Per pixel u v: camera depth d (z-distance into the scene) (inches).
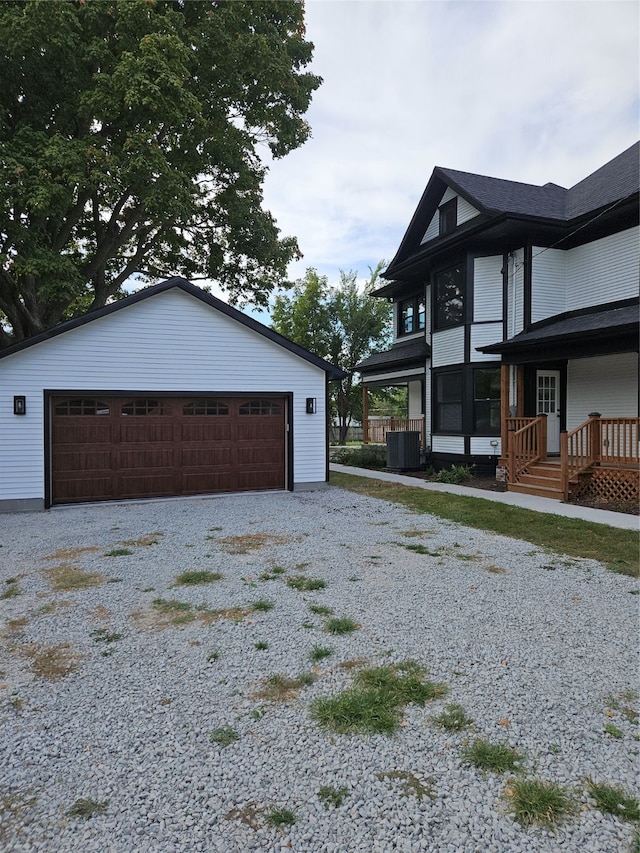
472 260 496.1
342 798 84.5
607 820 79.4
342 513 335.9
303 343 1248.8
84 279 473.4
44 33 385.1
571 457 391.9
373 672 125.0
